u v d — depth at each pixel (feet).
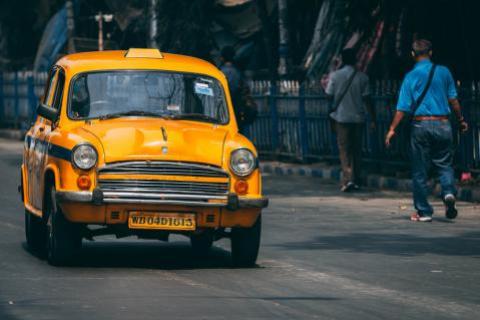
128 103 43.06
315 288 35.53
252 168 39.68
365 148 81.15
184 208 39.06
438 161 56.24
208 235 41.78
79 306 31.40
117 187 38.81
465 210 61.00
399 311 31.45
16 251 44.06
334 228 53.31
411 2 78.18
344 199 67.62
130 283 35.99
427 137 55.67
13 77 135.74
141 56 44.98
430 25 79.97
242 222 39.68
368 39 80.07
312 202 65.82
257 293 34.30
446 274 38.93
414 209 61.82
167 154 39.01
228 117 43.52
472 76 79.46
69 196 38.52
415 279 37.73
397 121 55.98
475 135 69.00
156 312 30.55
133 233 39.93
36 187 43.24
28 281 36.17
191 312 30.66
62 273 38.19
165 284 35.88
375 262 41.93
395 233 51.44
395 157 77.46
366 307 32.01
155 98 43.34
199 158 39.19
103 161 38.86
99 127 40.63
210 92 43.98
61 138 40.27
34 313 30.30
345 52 73.00
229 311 30.91
